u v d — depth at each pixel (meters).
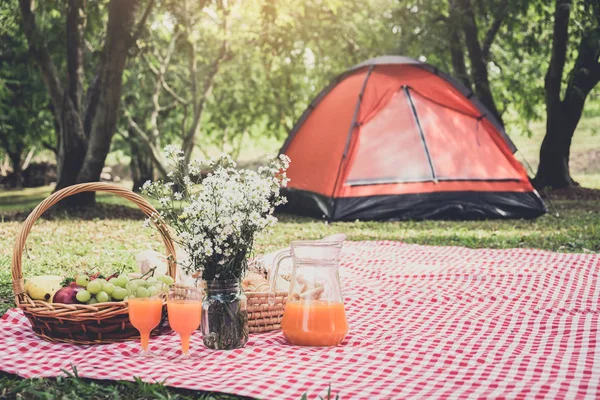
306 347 3.70
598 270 6.12
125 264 7.03
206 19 22.53
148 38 18.55
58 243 8.93
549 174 17.69
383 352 3.59
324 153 12.17
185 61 25.30
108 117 13.29
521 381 3.09
